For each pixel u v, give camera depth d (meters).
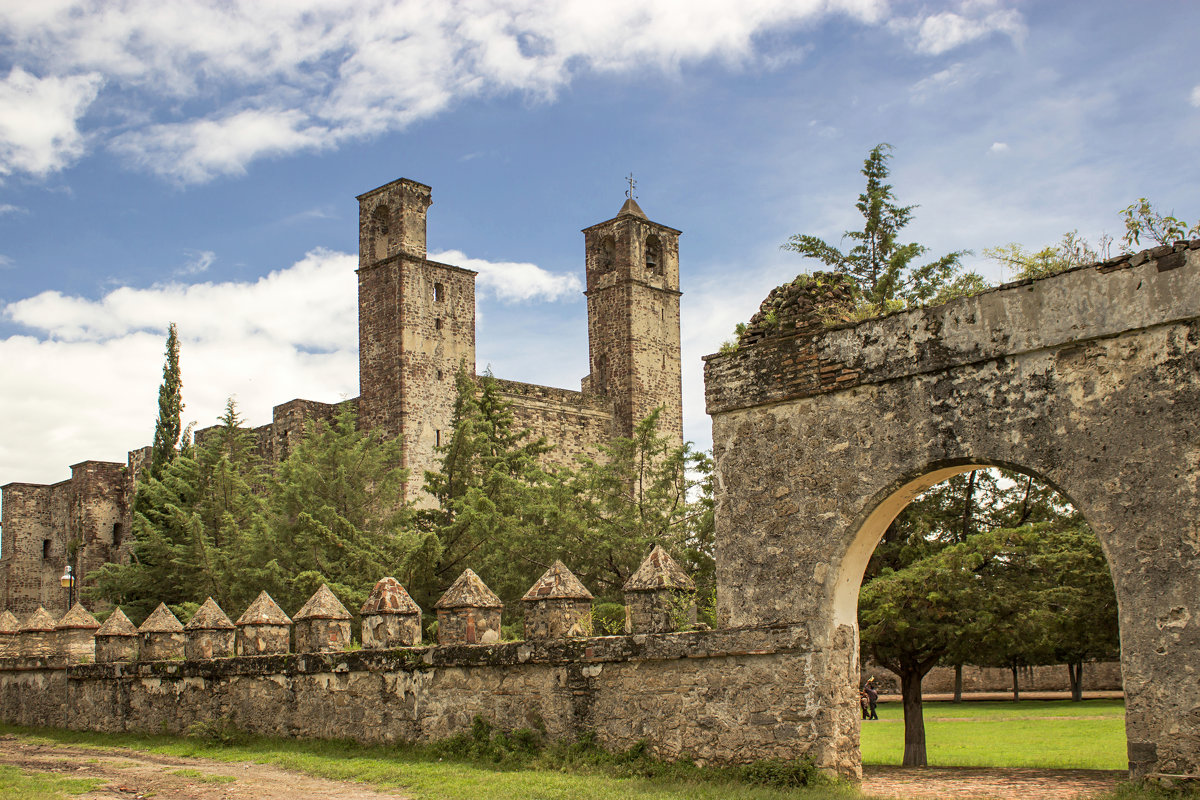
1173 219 14.38
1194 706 10.88
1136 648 11.31
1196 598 10.97
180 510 42.31
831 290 15.07
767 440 14.63
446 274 51.81
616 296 56.69
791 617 13.99
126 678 23.86
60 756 20.00
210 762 18.08
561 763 15.21
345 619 20.23
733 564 14.73
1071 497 11.89
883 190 30.19
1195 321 11.21
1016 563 18.14
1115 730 26.88
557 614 16.27
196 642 22.42
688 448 36.72
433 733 17.41
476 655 16.94
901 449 13.32
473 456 41.66
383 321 50.31
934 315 13.16
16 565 67.94
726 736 14.16
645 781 13.82
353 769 15.84
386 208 52.16
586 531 34.59
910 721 19.44
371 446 43.81
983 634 17.45
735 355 15.09
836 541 13.74
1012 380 12.46
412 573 35.38
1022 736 26.22
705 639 14.41
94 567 63.56
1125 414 11.60
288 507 39.28
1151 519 11.32
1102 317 11.80
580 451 54.19
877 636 18.02
